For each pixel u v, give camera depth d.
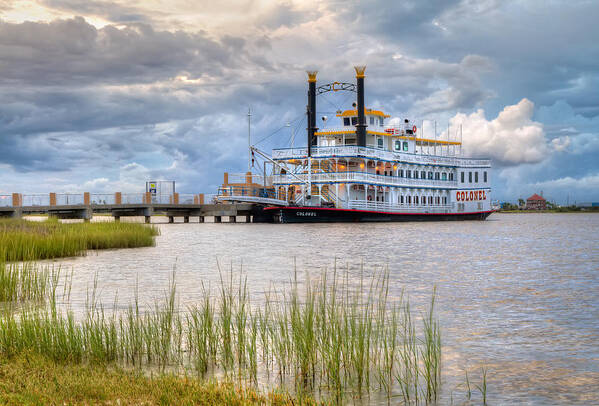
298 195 82.56
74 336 11.56
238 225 77.25
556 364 11.99
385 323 15.32
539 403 9.88
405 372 11.38
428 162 87.94
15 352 11.11
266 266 29.44
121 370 10.48
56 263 29.20
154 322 13.15
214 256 34.28
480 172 98.50
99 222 48.91
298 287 21.75
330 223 78.50
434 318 16.28
